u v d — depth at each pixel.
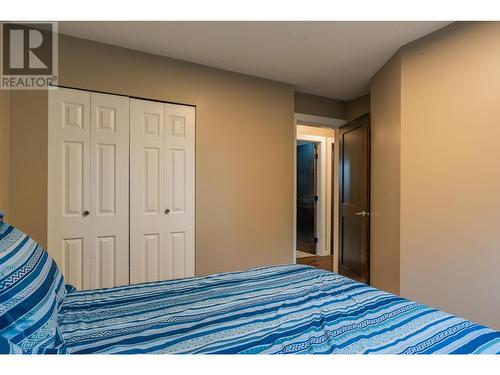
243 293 1.45
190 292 1.47
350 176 3.84
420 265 2.45
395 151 2.72
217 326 1.10
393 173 2.77
